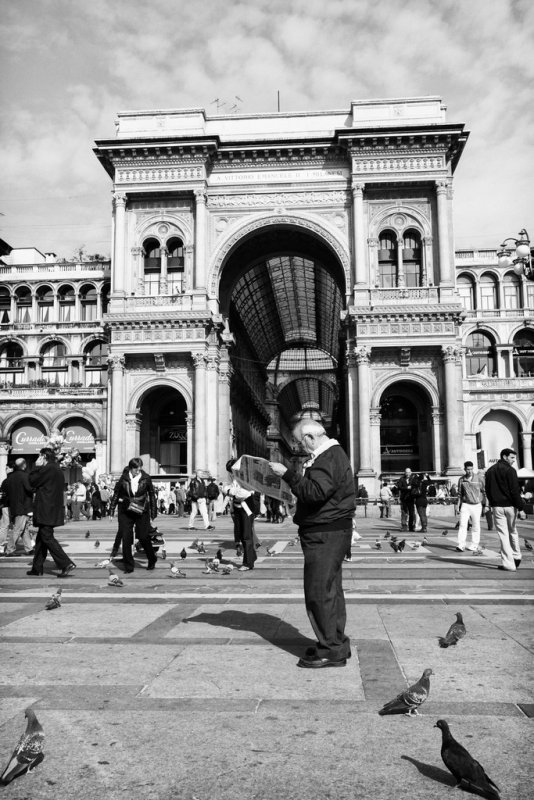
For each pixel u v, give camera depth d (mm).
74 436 60094
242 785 4234
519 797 4031
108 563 15914
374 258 49250
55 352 65500
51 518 14086
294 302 82188
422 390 48844
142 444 51750
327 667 6805
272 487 8117
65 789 4195
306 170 50406
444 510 43781
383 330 47438
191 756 4652
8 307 66688
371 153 49000
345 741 4887
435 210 49375
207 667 6848
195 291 48938
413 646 7660
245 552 15219
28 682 6367
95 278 65750
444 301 47688
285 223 50188
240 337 72688
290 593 11688
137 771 4434
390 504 43844
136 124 51438
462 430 46625
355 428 47531
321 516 6992
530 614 9570
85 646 7781
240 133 51750
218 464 50781
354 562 16438
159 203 50938
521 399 60594
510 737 4938
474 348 64625
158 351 48500
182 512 44219
